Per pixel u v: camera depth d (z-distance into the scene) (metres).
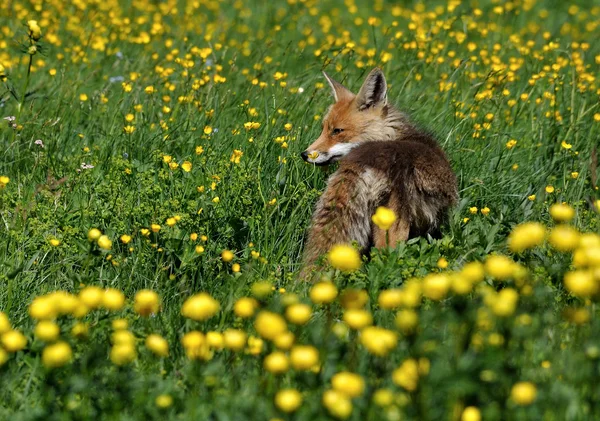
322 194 10.74
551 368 6.35
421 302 7.60
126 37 21.16
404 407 5.69
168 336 7.54
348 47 16.77
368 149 10.80
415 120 13.62
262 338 6.79
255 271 9.48
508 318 6.05
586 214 10.91
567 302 8.16
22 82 17.59
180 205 10.46
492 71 15.16
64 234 9.84
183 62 15.97
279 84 15.60
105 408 6.11
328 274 8.21
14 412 6.41
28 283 9.31
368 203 10.44
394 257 8.94
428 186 10.74
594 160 11.57
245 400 6.20
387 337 5.92
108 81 17.34
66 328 6.68
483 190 12.51
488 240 9.80
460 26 23.95
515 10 26.44
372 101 12.87
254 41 22.14
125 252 10.14
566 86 16.88
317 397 6.08
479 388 5.71
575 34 23.69
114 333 6.81
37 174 12.27
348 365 6.51
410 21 25.81
